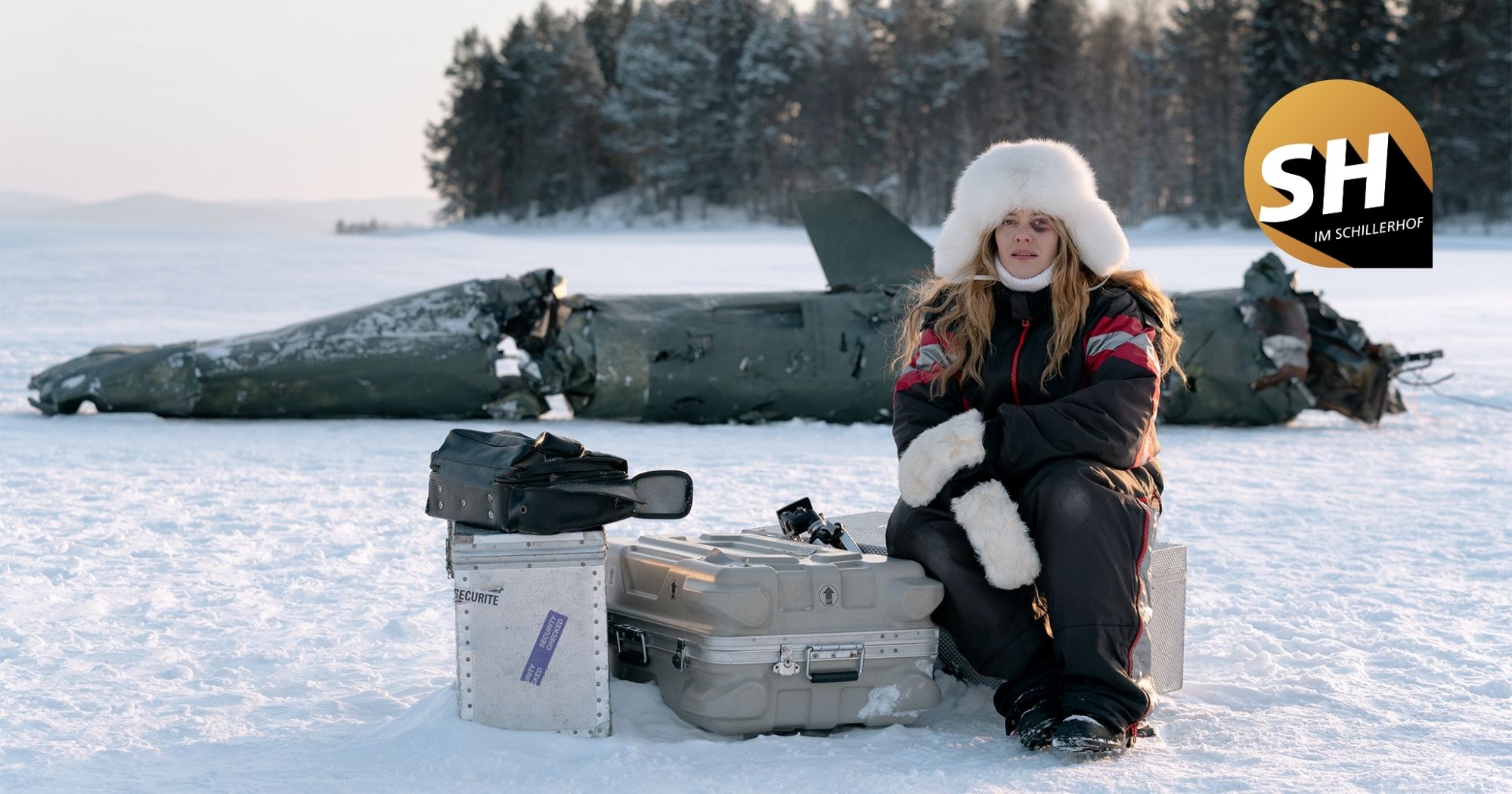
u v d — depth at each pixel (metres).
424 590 4.84
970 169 3.42
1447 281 31.66
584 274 31.56
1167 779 2.83
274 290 25.08
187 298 22.84
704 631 3.07
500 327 10.34
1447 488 7.54
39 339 15.55
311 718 3.27
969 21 111.69
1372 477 7.99
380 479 7.48
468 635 2.99
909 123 104.88
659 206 109.19
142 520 6.12
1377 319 20.52
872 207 10.97
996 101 104.12
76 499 6.65
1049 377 3.31
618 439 9.27
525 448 2.95
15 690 3.50
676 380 10.09
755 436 9.60
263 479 7.43
